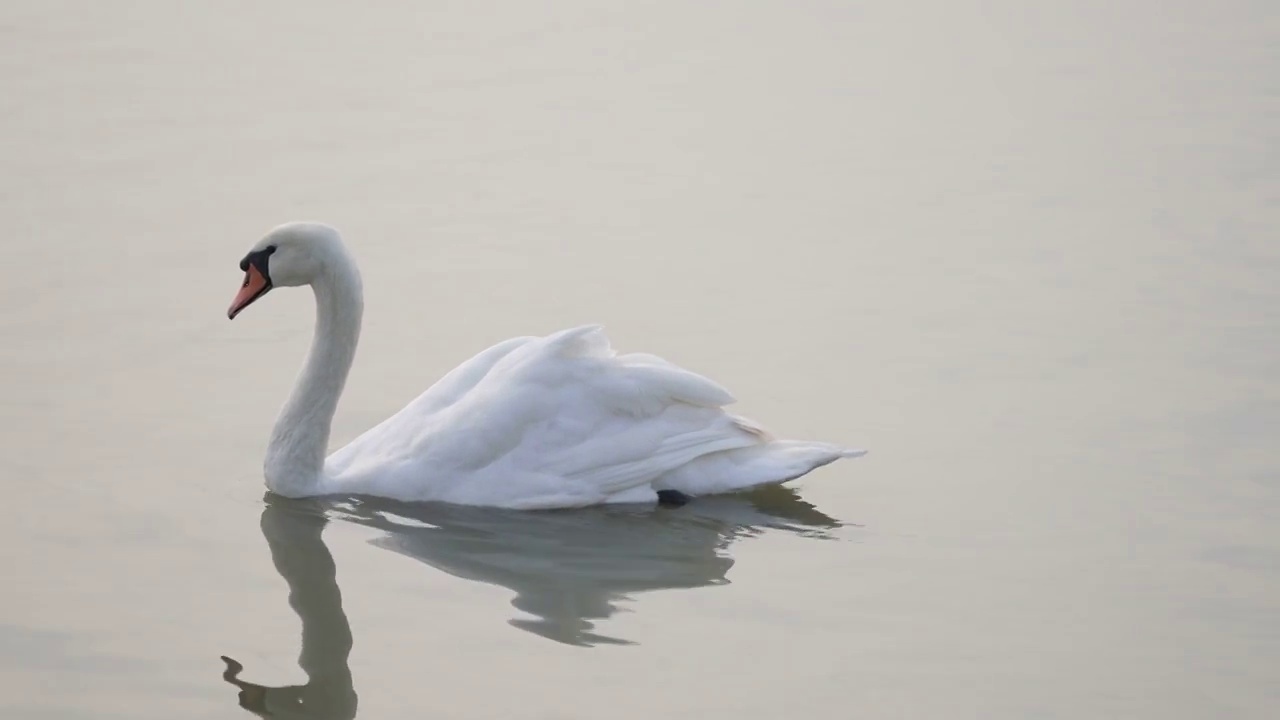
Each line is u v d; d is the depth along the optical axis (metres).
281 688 12.24
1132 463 15.90
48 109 25.55
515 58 28.45
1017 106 26.95
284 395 17.50
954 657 12.66
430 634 13.04
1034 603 13.45
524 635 13.02
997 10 31.73
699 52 29.03
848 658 12.64
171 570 14.01
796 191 23.52
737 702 12.05
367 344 18.77
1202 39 30.17
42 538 14.39
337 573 14.08
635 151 24.86
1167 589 13.64
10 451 15.93
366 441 16.02
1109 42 30.02
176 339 18.67
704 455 15.57
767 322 19.42
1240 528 14.62
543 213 22.59
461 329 19.14
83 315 19.11
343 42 29.00
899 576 13.95
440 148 24.66
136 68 27.38
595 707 11.97
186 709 11.96
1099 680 12.34
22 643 12.75
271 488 15.51
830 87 27.67
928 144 25.34
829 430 16.72
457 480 15.42
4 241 21.03
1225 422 16.69
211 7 30.72
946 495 15.41
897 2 32.03
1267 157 24.58
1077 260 21.12
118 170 23.41
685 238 21.89
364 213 22.33
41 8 30.31
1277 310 19.47
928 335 19.02
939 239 21.89
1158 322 19.23
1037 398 17.38
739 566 14.20
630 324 19.28
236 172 23.52
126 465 15.84
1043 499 15.27
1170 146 25.12
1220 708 12.02
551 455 15.38
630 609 13.45
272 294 20.28
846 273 20.83
